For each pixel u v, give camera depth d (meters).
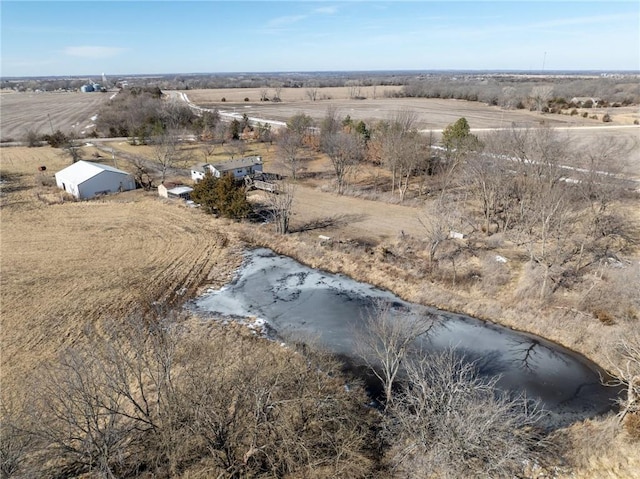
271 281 33.44
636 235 35.28
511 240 37.19
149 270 34.50
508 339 25.84
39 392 18.19
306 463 15.87
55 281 32.19
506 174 38.75
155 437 16.19
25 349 23.94
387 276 33.06
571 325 25.83
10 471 13.41
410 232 40.69
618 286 27.39
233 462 15.20
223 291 31.92
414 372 17.59
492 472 14.23
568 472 15.93
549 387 21.81
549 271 29.75
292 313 28.92
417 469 15.16
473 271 32.66
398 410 17.78
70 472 16.02
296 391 18.16
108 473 14.88
